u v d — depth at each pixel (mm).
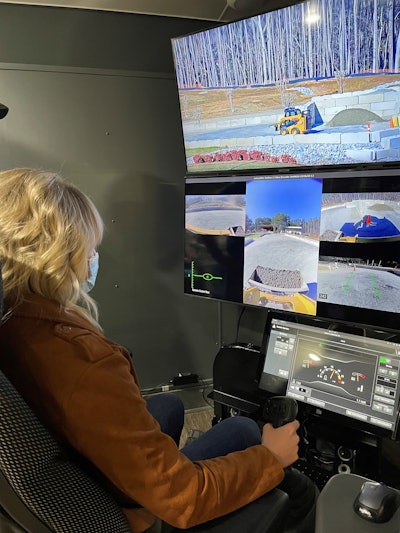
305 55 1543
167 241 2334
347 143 1554
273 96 1678
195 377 2465
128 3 2027
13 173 786
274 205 1791
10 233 738
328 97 1549
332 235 1653
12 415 623
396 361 1529
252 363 1915
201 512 763
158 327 2398
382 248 1543
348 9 1401
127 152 2209
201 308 2443
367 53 1414
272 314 1863
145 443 719
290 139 1687
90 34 2102
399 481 1547
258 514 847
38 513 662
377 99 1444
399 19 1315
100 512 725
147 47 2189
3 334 732
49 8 2031
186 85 1885
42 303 748
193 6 2082
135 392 744
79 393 686
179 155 2291
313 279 1729
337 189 1615
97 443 697
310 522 1278
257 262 1881
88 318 845
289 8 1518
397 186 1479
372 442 1574
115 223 2242
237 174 1872
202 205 2002
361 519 853
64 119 2094
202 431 2180
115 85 2139
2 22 1988
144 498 735
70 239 754
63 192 776
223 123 1845
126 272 2297
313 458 1723
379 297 1575
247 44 1654
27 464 632
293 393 1745
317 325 1730
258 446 925
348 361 1636
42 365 699
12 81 2002
